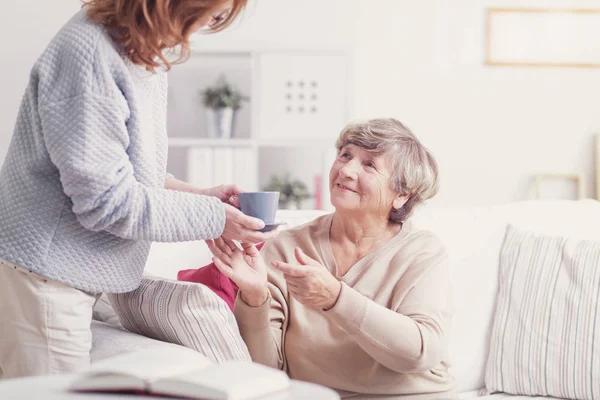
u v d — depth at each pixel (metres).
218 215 1.24
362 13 4.18
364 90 4.19
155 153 1.34
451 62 4.20
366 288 1.52
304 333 1.52
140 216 1.18
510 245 1.91
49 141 1.15
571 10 4.19
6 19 3.97
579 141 4.23
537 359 1.75
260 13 4.16
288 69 3.86
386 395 1.48
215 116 3.95
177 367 0.80
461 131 4.21
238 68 4.24
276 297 1.55
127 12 1.17
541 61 4.20
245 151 3.81
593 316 1.72
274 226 1.29
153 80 1.32
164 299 1.33
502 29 4.19
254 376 0.78
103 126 1.15
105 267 1.26
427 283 1.48
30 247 1.20
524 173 4.23
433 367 1.41
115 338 1.36
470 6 4.19
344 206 1.53
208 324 1.30
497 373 1.80
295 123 3.87
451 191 4.22
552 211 2.06
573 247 1.83
